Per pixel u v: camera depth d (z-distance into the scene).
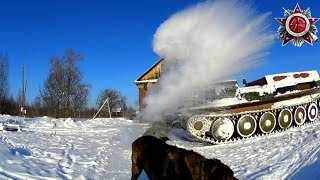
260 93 15.20
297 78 16.22
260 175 8.82
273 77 15.84
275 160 10.32
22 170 8.58
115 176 9.37
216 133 14.79
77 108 48.41
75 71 49.03
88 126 22.70
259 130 15.40
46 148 12.27
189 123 14.67
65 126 22.36
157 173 7.52
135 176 8.22
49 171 8.97
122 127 21.45
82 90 49.06
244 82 17.44
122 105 48.34
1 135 14.93
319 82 16.44
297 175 8.17
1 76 42.25
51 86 48.12
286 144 12.56
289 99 15.88
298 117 16.08
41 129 20.08
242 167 10.05
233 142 14.87
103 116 46.00
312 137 12.64
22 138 14.48
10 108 43.16
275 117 15.55
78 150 12.76
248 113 15.08
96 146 14.26
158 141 7.99
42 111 48.06
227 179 6.47
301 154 10.16
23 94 41.84
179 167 7.10
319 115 17.58
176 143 15.12
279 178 8.42
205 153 12.91
